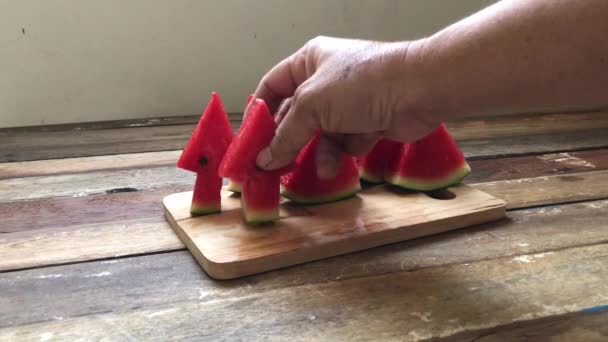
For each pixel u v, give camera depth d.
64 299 0.48
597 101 0.46
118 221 0.62
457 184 0.69
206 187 0.61
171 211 0.61
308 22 1.23
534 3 0.43
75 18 1.07
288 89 0.65
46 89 1.09
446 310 0.47
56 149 0.86
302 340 0.44
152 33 1.12
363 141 0.58
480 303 0.48
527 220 0.62
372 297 0.49
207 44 1.17
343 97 0.50
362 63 0.49
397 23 1.31
